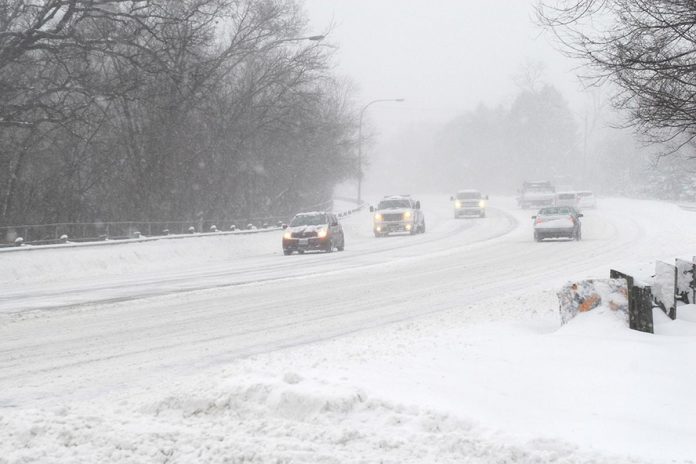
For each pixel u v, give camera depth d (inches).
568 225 3538.4
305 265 2721.5
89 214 4057.6
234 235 3730.3
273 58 4995.1
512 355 829.8
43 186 3799.2
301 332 1230.9
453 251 3225.9
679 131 1247.5
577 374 731.4
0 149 3533.5
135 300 1706.4
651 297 978.7
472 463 516.4
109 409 711.1
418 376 735.7
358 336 1163.3
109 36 3580.2
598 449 531.5
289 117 4869.6
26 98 3629.4
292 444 561.6
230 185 5002.5
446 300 1619.1
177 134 4335.6
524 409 633.0
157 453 561.0
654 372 728.3
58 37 3262.8
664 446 541.6
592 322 946.1
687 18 1083.9
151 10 3634.4
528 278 2032.5
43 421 653.3
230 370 833.5
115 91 3543.3
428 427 582.2
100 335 1223.5
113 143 4227.4
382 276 2213.3
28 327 1316.4
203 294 1815.9
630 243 3282.5
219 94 4753.9
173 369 946.1
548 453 518.9
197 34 3865.7
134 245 2952.8
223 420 639.8
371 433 573.6
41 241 2992.1
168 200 4414.4
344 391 642.2
